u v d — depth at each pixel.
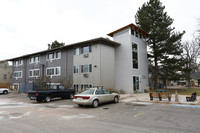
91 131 5.11
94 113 8.44
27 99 16.97
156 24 22.36
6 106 11.67
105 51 20.34
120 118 7.11
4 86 33.81
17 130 5.29
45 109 10.05
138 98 14.78
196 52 32.50
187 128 5.41
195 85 43.16
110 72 20.94
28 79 30.12
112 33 23.08
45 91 14.16
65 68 23.34
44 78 22.30
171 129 5.30
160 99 12.75
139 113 8.25
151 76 28.78
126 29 21.30
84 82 20.62
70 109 9.95
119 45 21.89
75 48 22.56
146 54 24.42
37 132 5.05
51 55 26.27
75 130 5.23
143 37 24.31
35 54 28.89
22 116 7.75
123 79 20.78
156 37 22.19
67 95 16.34
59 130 5.25
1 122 6.49
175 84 55.91
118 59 21.77
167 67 21.80
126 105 11.22
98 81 19.03
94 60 19.84
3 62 38.56
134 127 5.57
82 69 21.14
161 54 22.55
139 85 21.31
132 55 20.59
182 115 7.59
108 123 6.18
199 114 7.80
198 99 13.09
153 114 7.92
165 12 23.16
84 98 10.29
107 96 11.65
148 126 5.69
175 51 21.88
